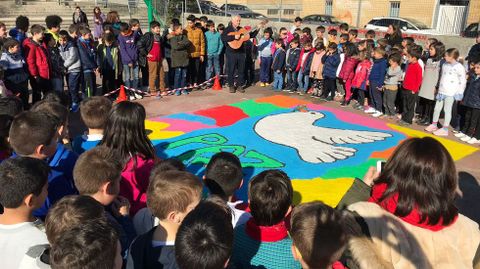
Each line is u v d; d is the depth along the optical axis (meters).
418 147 1.90
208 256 1.72
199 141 7.09
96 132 3.87
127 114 3.30
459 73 7.34
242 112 8.80
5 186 2.20
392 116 8.69
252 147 6.86
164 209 2.16
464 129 7.72
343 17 23.78
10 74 7.11
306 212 1.91
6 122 3.53
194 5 21.88
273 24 16.75
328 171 6.02
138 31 9.76
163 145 6.89
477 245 1.90
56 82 8.09
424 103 8.34
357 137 7.44
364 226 1.89
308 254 1.83
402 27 17.33
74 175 2.57
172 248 2.13
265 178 2.44
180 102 9.55
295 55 10.27
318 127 7.94
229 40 10.06
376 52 8.53
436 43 7.91
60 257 1.65
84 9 23.25
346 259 1.94
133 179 3.33
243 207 3.46
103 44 9.07
